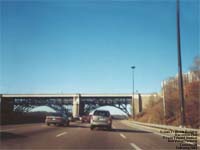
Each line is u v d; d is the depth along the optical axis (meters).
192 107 45.31
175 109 55.88
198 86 50.28
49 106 115.44
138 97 110.75
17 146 15.02
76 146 15.73
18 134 21.84
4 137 19.23
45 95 113.50
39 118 60.56
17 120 46.03
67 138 19.95
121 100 113.75
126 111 113.69
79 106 112.62
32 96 112.56
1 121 38.88
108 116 30.88
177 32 29.41
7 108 59.09
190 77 59.53
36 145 15.55
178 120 48.78
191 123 43.28
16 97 112.12
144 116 81.44
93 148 15.14
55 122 36.91
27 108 113.44
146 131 31.50
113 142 18.28
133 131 30.97
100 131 28.83
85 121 62.75
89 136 22.17
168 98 58.66
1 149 13.97
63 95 113.94
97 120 30.61
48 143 16.64
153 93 96.12
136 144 17.39
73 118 73.38
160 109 64.00
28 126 34.28
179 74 28.70
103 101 115.38
